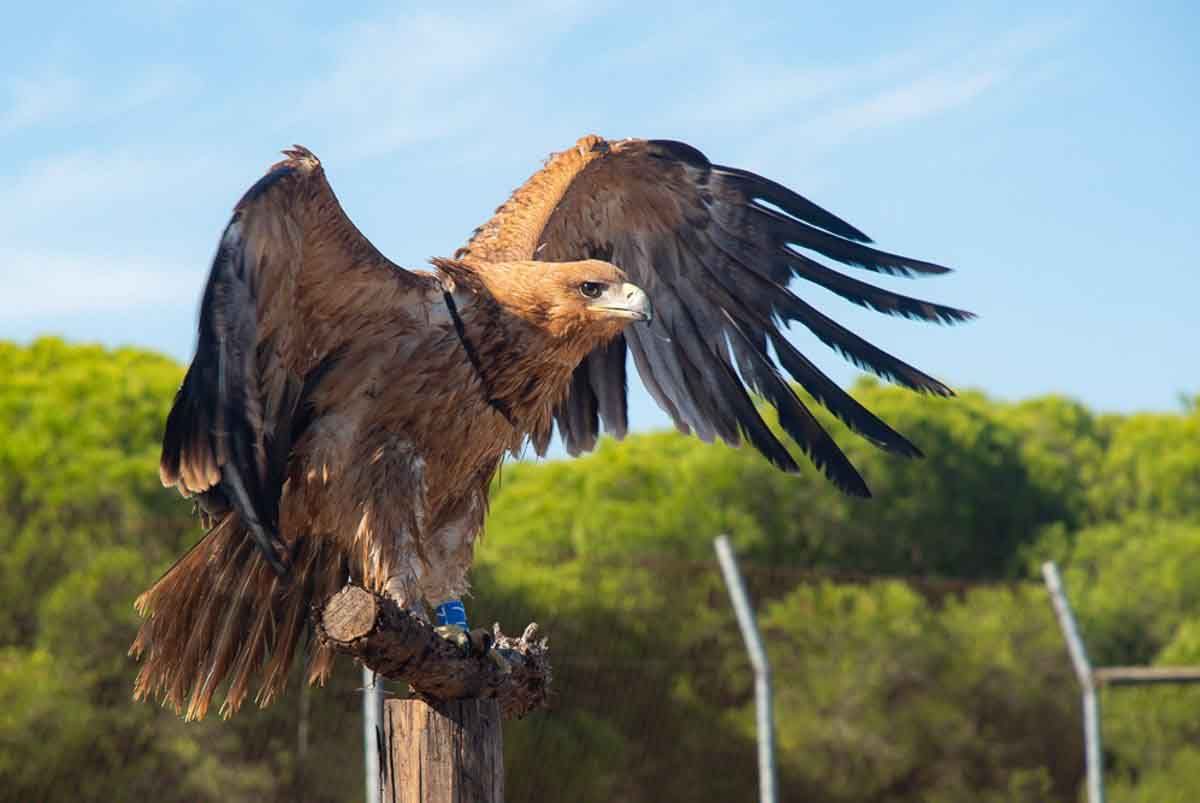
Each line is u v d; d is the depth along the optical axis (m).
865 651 23.00
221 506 7.11
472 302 7.62
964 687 23.22
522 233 8.77
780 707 22.72
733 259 9.62
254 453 6.70
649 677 17.36
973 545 37.97
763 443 9.45
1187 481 39.62
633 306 7.64
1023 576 37.50
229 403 6.68
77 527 15.32
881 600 23.47
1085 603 35.12
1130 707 25.19
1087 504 40.00
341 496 7.46
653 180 9.42
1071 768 23.55
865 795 22.88
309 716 14.14
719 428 9.53
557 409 9.38
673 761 17.58
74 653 14.16
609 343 9.52
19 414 23.47
